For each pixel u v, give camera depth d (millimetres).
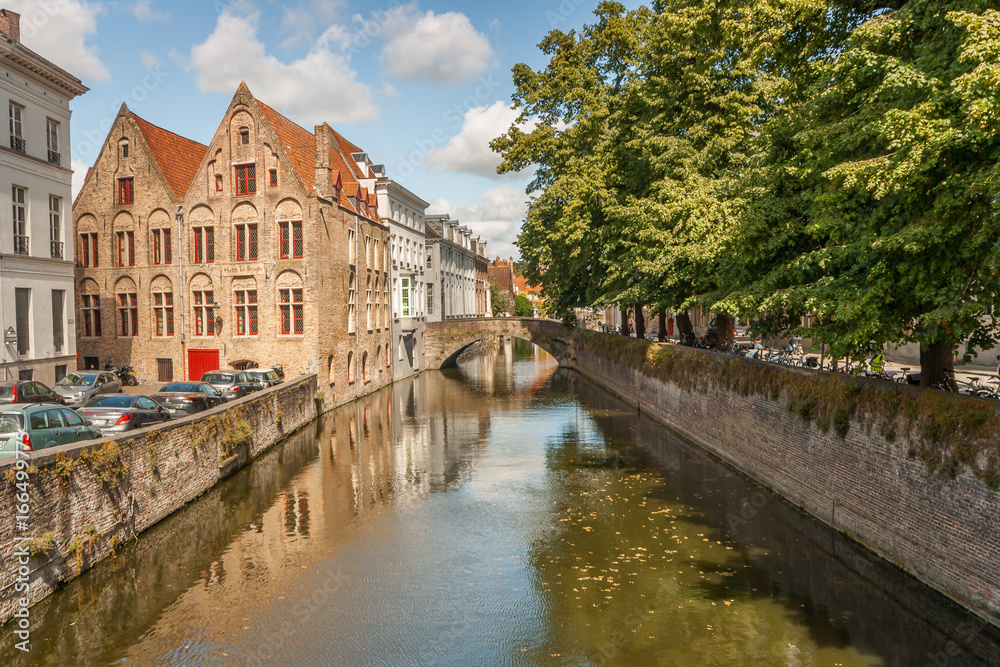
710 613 11023
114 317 33312
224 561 13391
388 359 44531
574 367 55500
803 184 15133
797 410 16188
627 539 14492
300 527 15484
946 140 8922
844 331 12430
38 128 23500
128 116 32688
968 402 10852
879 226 11422
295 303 31000
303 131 37125
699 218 18484
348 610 11297
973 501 10422
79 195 33406
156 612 11117
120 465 13164
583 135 30969
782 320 16906
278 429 24688
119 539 13219
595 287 35750
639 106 26828
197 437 17219
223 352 31641
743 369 20062
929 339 10422
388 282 44219
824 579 12281
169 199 32219
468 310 83125
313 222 30391
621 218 25953
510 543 14422
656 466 21047
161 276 32562
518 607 11375
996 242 8922
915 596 11523
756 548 13789
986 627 10016
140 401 17062
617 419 30281
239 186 31484
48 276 23969
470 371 55812
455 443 25234
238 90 30922
